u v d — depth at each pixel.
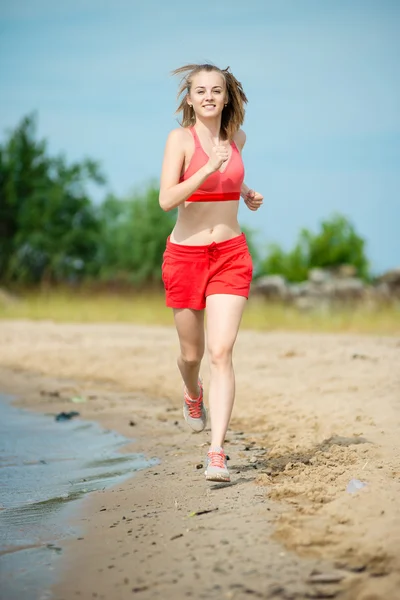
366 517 6.18
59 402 13.88
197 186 7.30
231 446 9.80
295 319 28.94
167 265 7.80
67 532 6.84
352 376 13.34
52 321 30.72
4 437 11.16
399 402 11.00
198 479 8.19
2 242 57.66
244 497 7.26
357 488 6.94
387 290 35.78
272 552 5.76
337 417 10.52
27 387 15.52
